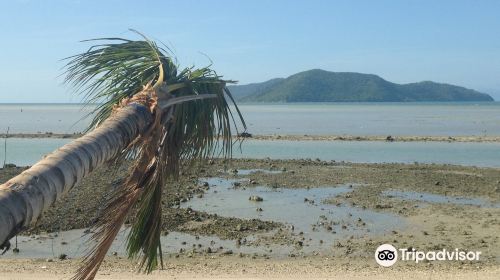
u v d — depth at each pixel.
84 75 4.70
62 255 13.10
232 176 26.47
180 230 16.03
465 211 18.86
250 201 20.53
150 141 3.77
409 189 23.28
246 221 17.05
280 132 60.16
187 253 13.73
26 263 12.49
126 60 4.72
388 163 32.47
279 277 11.41
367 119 98.31
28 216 2.45
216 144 5.19
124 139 3.41
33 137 50.53
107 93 4.67
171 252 13.82
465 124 79.75
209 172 27.22
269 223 16.91
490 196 21.75
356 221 17.38
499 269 12.34
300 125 76.19
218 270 12.07
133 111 3.63
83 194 18.48
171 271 11.87
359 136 53.28
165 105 3.94
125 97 4.62
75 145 3.01
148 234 4.46
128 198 3.58
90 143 3.09
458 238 15.39
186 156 4.91
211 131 4.95
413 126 74.56
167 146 4.47
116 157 3.59
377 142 48.03
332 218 17.78
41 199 2.55
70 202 17.77
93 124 4.68
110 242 3.44
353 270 12.25
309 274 11.77
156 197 4.30
